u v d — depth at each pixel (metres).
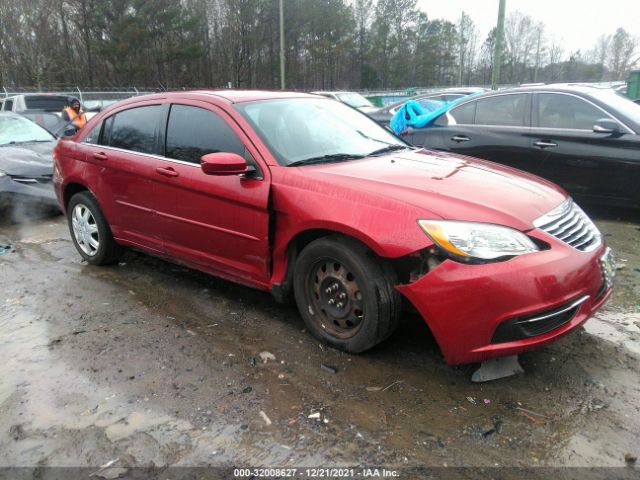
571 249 2.83
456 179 3.20
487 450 2.41
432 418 2.64
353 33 56.19
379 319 2.99
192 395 2.85
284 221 3.29
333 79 57.88
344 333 3.22
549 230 2.85
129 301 4.11
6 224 6.59
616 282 4.36
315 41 53.22
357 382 2.95
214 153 3.44
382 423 2.60
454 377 2.99
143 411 2.72
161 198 4.00
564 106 6.07
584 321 2.87
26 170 6.54
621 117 5.70
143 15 40.53
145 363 3.19
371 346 3.09
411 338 3.43
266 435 2.53
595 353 3.23
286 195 3.23
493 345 2.68
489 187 3.10
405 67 62.12
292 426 2.59
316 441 2.48
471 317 2.66
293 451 2.42
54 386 2.96
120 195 4.36
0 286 4.48
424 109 8.00
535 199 3.04
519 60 72.94
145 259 5.10
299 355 3.25
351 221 2.94
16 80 37.50
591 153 5.79
